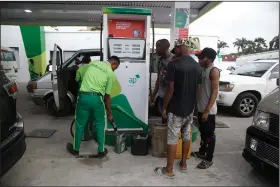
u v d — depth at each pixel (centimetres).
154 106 585
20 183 323
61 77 524
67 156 409
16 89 322
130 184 325
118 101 461
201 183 331
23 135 312
